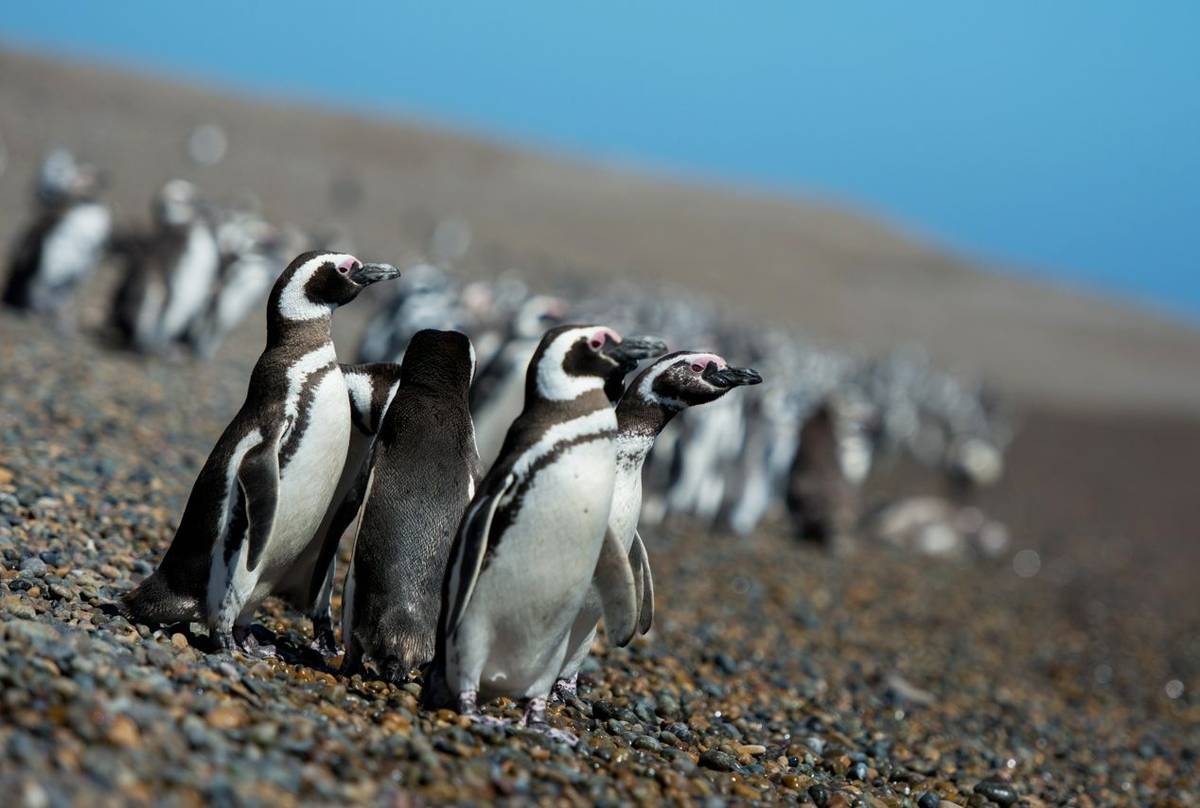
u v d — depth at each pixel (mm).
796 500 69312
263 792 17562
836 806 26375
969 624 60375
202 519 24797
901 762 33219
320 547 26828
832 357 162500
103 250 74250
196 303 65938
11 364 54812
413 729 22484
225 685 22000
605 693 31328
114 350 65312
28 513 32688
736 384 26391
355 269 25141
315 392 24672
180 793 16750
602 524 23266
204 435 50250
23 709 17891
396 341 58719
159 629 25359
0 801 15148
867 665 46406
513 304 98250
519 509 22859
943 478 114312
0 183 140875
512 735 23656
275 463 23906
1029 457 137000
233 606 24688
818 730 34312
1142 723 49469
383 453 24766
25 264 69250
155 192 168875
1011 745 40062
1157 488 124562
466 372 25750
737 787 25500
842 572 64062
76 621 24547
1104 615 71125
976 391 165500
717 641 42781
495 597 23234
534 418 23188
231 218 94688
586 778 22234
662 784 23672
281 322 25031
